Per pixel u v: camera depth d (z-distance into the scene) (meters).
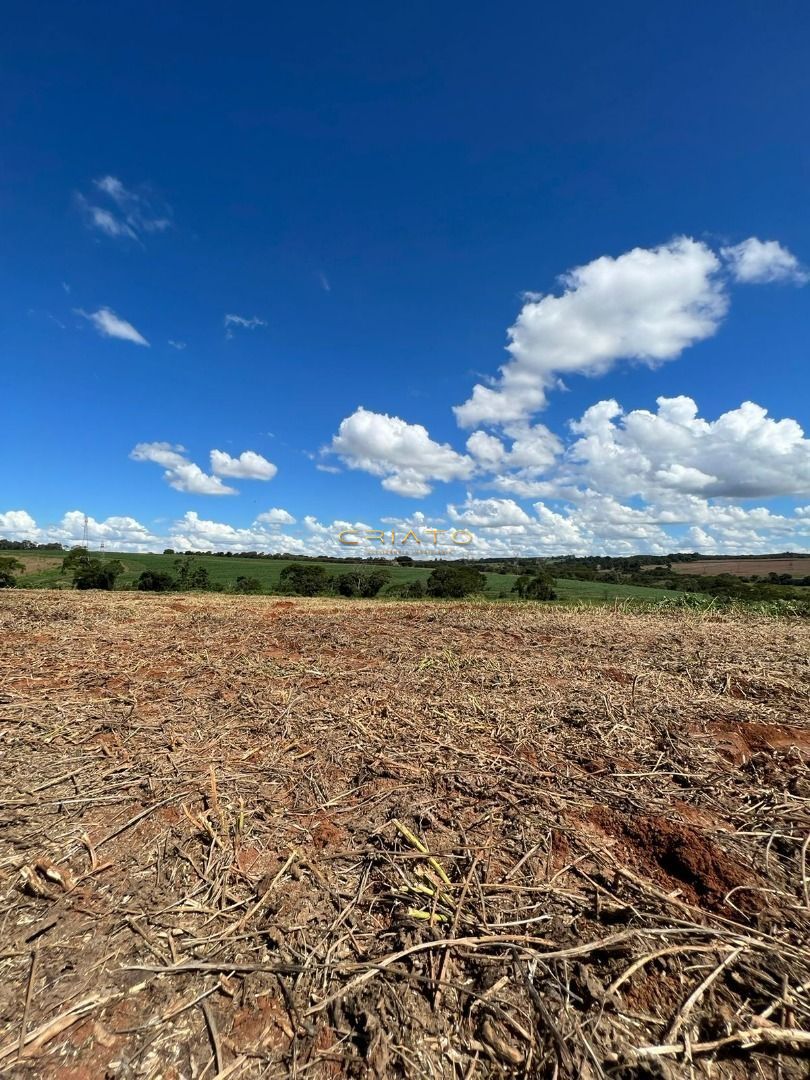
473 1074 1.15
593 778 2.53
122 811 2.23
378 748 2.88
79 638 6.05
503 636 6.55
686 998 1.30
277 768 2.65
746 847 1.95
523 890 1.72
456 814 2.20
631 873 1.80
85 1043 1.20
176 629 6.96
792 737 3.06
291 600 13.56
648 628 7.30
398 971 1.39
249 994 1.34
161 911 1.62
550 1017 1.24
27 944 1.48
